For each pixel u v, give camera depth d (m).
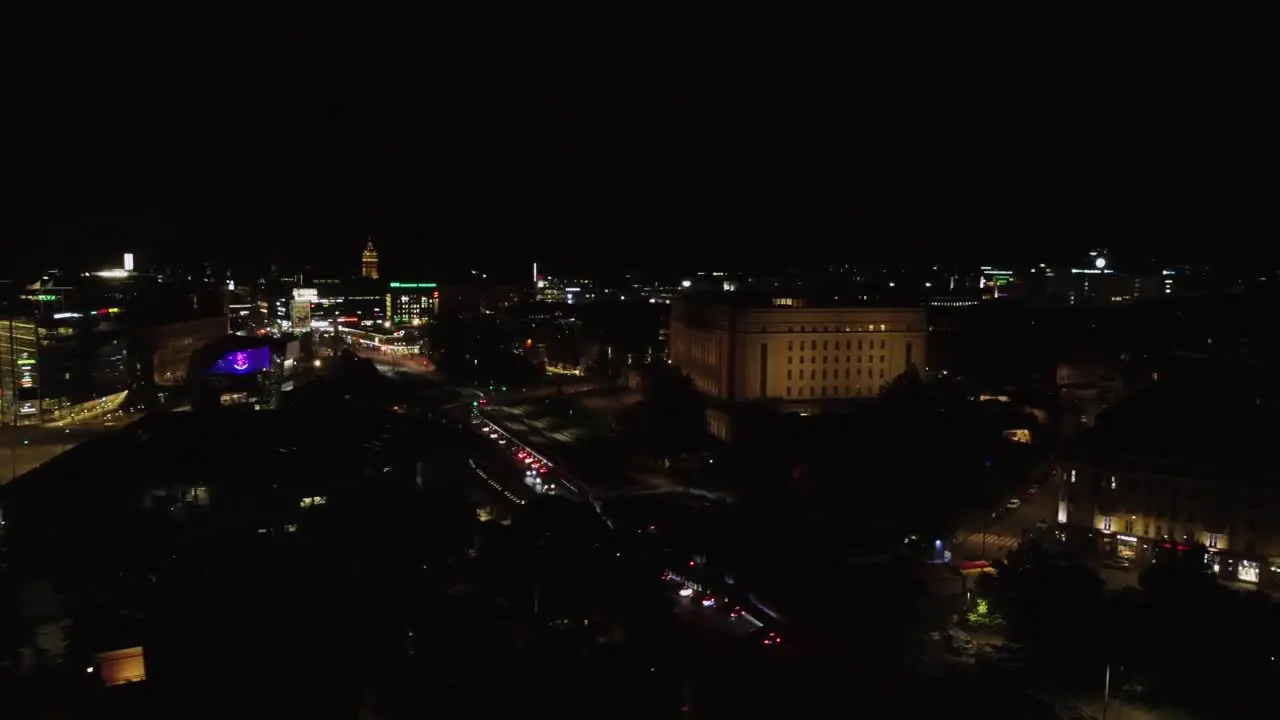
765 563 126.12
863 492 156.00
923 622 106.44
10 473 180.00
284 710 69.19
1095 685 88.81
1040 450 191.25
